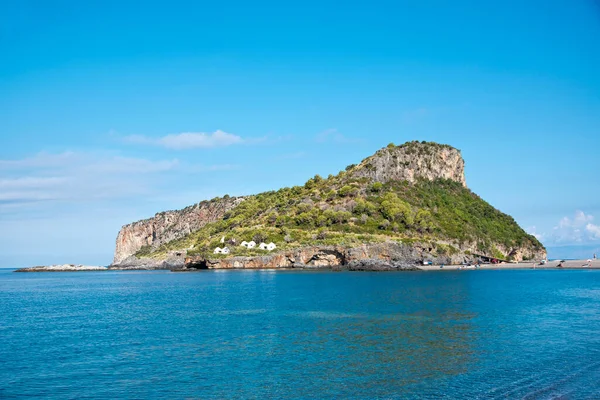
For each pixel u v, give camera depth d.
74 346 50.47
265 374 38.94
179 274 199.62
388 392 34.09
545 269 187.25
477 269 183.75
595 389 33.56
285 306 76.62
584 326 55.56
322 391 34.69
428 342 48.28
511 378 36.34
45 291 134.25
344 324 58.81
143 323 64.50
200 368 40.97
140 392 35.44
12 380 38.66
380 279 131.62
